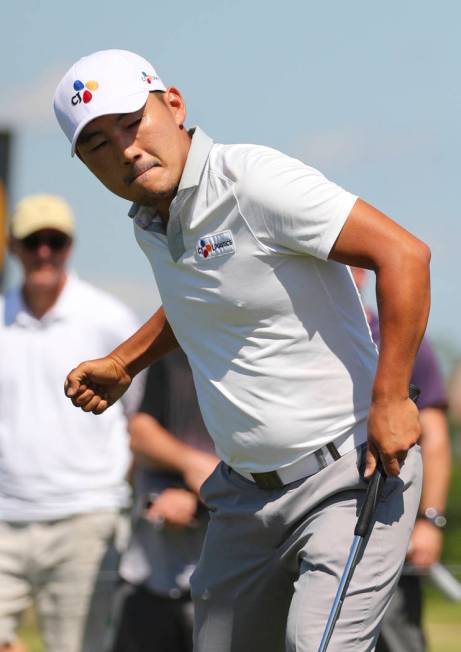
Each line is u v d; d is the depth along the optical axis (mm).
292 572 14328
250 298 13422
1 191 31516
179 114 14039
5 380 21859
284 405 13570
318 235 12969
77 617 21609
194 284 13711
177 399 20719
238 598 14664
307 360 13523
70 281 22344
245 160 13242
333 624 12906
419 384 19797
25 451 21672
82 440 21812
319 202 12945
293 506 13812
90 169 13984
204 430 20766
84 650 21594
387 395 12914
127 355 15656
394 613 18828
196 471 20438
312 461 13641
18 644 21703
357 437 13609
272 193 13047
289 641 13188
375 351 13914
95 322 22109
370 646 13219
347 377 13602
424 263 12883
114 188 13891
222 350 13812
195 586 15016
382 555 13320
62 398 21828
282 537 14094
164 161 13625
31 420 21750
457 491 34438
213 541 14758
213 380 13984
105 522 21766
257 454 13875
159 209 13938
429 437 19734
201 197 13398
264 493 14117
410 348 12875
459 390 39531
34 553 21672
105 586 21609
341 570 13242
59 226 22109
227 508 14453
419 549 19219
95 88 13609
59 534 21656
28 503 21641
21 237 22125
